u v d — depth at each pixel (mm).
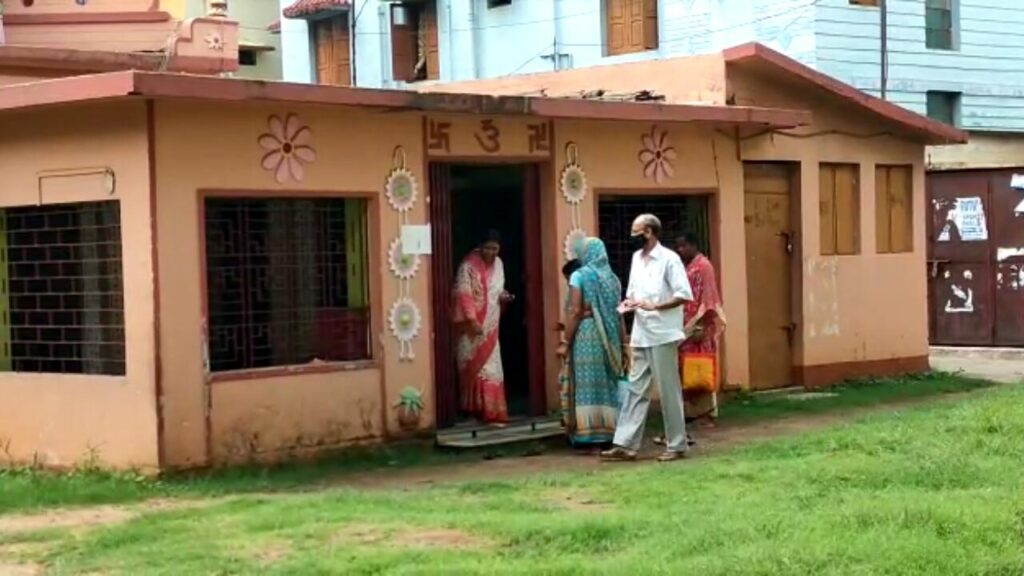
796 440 10656
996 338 19203
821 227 15555
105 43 15398
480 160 12180
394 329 11508
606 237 13531
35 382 10812
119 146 10062
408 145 11648
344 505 8516
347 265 11414
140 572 6824
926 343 16891
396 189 11555
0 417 11094
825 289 15531
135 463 10070
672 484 9031
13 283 11266
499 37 28625
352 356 11375
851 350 15844
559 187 12781
